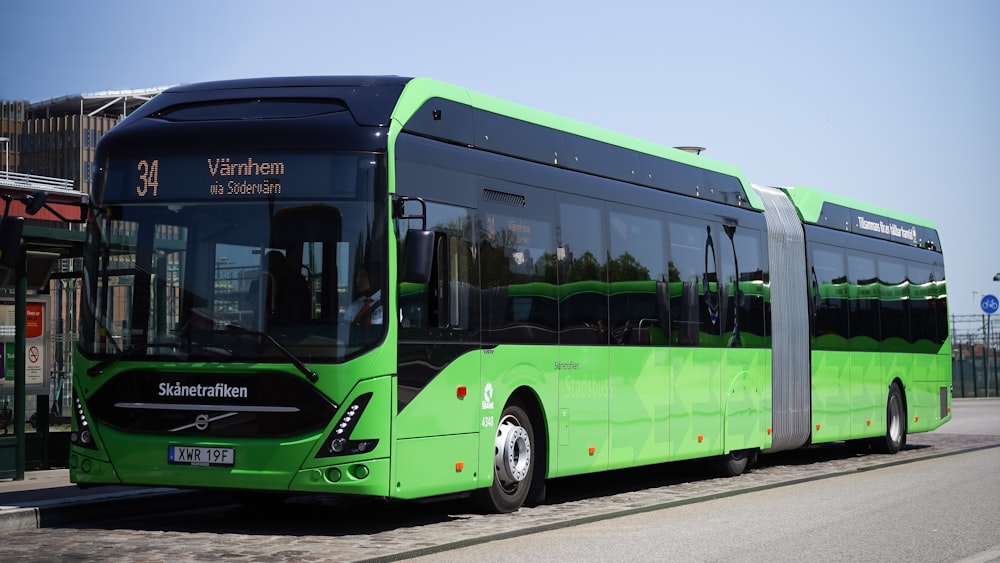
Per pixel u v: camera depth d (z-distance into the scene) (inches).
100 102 4200.3
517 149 554.3
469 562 411.5
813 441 847.1
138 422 475.2
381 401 458.0
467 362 506.0
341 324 458.3
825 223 887.1
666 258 672.4
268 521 519.5
